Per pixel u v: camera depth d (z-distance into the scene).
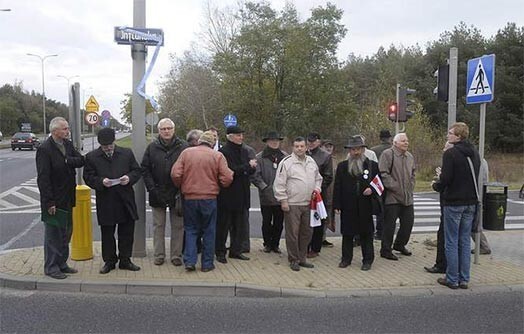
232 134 7.33
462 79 37.38
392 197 7.55
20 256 7.22
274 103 35.81
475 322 5.11
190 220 6.51
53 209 6.04
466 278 6.23
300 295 5.85
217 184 6.62
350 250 7.10
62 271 6.30
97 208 6.37
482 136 7.21
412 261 7.48
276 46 35.56
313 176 6.92
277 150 7.90
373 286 6.17
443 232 6.72
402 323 5.06
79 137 7.18
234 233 7.40
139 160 7.25
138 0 7.14
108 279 6.09
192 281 6.06
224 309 5.41
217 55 36.41
